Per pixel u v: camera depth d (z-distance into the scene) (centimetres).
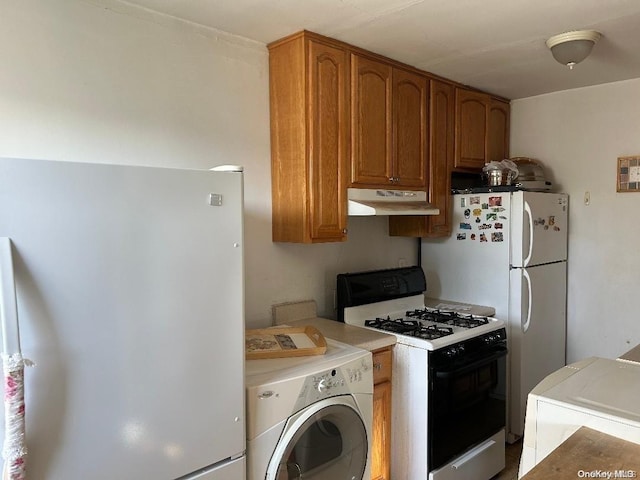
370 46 248
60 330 119
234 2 195
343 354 207
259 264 249
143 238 133
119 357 129
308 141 231
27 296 114
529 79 309
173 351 141
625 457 122
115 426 129
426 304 320
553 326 325
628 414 131
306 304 271
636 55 262
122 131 196
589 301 332
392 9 203
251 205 243
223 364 153
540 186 323
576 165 335
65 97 181
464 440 245
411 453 235
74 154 184
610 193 321
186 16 209
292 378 178
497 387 265
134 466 134
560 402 140
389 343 236
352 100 248
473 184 349
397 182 276
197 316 146
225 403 154
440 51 255
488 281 308
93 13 187
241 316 157
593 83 320
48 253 117
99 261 125
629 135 312
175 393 141
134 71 199
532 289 301
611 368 170
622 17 212
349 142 249
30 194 114
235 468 158
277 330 238
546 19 214
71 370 121
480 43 244
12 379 109
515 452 297
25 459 113
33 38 173
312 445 186
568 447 128
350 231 299
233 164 234
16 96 170
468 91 324
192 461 146
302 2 195
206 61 222
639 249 310
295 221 239
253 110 241
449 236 326
